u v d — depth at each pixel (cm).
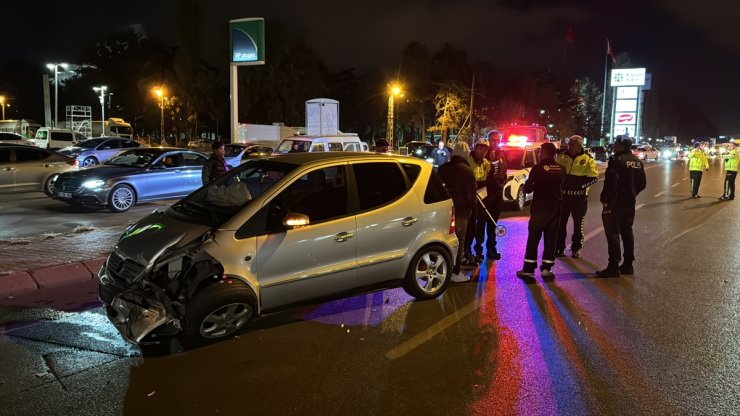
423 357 449
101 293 477
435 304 591
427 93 5709
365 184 541
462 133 5175
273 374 413
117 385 394
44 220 1069
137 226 505
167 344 468
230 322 459
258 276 459
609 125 7925
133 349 459
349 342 479
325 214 504
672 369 430
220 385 395
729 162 1608
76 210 1213
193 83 6138
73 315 544
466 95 5222
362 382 402
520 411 362
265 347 466
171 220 489
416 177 582
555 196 672
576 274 731
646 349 470
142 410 359
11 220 1066
